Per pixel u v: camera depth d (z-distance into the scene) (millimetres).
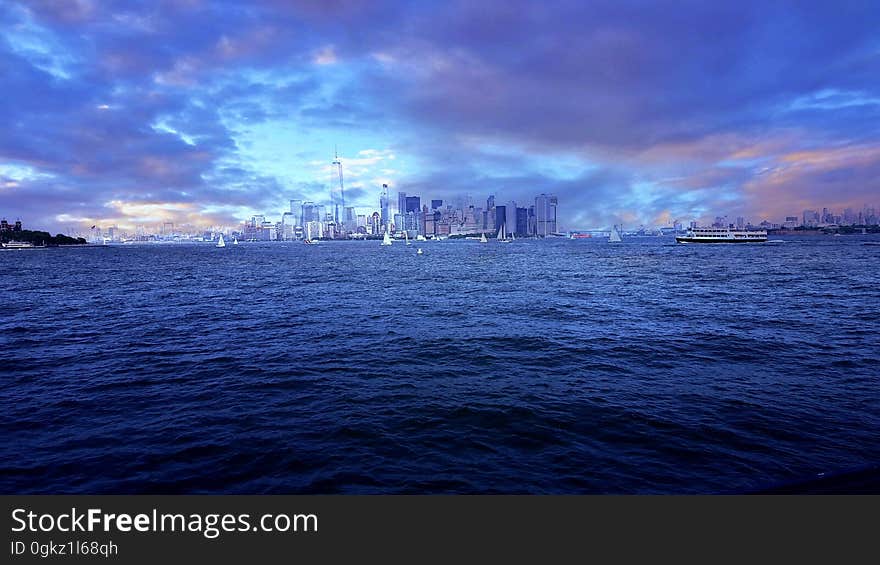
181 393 17859
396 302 45031
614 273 80688
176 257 182625
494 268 98312
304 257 170625
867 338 26734
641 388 17969
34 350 25484
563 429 14031
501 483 10961
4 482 11289
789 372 20078
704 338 27141
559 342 26344
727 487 10781
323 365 21797
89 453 12758
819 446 12828
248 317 36500
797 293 48906
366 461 12180
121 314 38625
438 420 14828
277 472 11672
